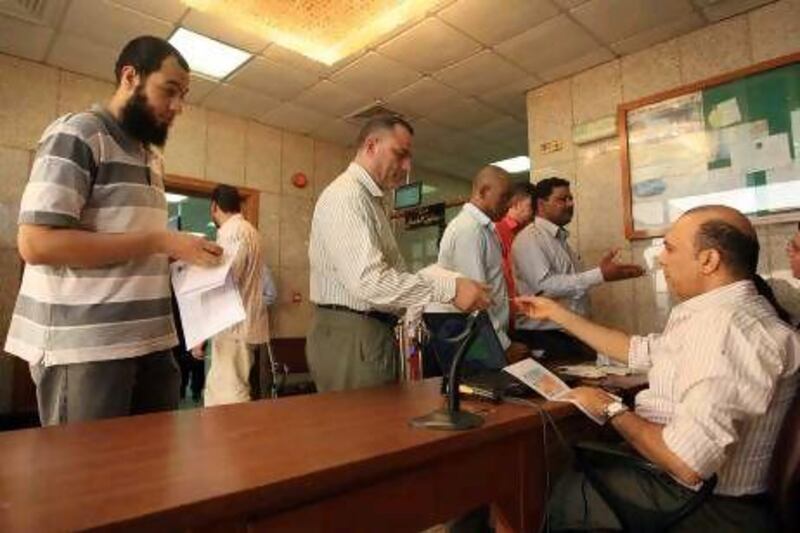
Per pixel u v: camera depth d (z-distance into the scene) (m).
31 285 1.19
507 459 1.01
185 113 4.16
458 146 5.36
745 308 1.06
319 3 2.88
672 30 3.15
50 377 1.16
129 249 1.15
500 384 1.20
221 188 2.86
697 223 1.16
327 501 0.71
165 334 1.31
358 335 1.45
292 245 4.74
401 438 0.86
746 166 2.88
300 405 1.13
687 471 0.95
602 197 3.52
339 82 3.83
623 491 1.09
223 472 0.68
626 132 3.36
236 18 3.00
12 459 0.74
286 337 4.53
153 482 0.64
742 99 2.93
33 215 1.09
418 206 4.37
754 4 2.90
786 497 0.93
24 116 3.43
